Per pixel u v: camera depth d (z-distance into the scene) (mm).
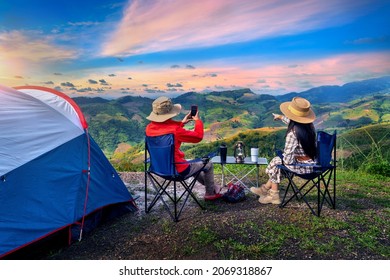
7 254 2588
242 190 3951
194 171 3574
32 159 2906
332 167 3293
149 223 3424
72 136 3285
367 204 3729
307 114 3355
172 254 2713
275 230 2963
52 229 2898
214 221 3203
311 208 3309
